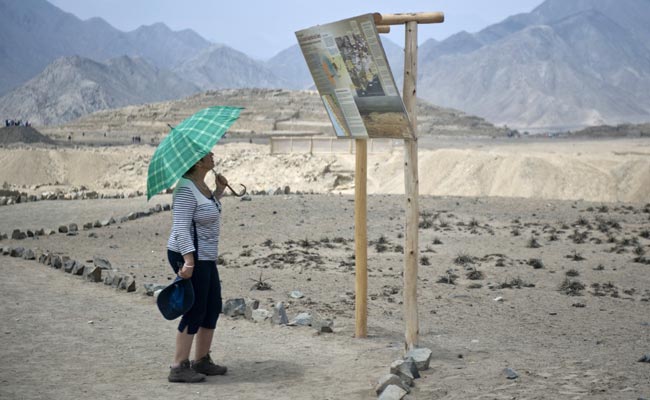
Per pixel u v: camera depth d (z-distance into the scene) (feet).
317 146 329.72
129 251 71.61
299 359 30.60
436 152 230.27
